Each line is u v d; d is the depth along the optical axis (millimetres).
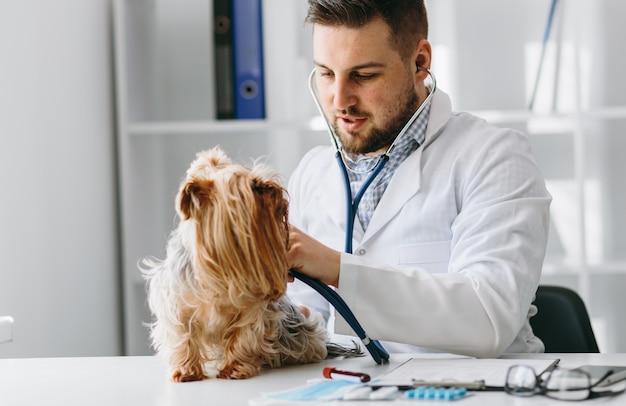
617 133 2584
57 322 2062
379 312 1257
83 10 2268
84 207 2240
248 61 2391
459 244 1399
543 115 2324
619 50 2553
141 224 2490
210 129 2395
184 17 2656
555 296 1724
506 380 1019
